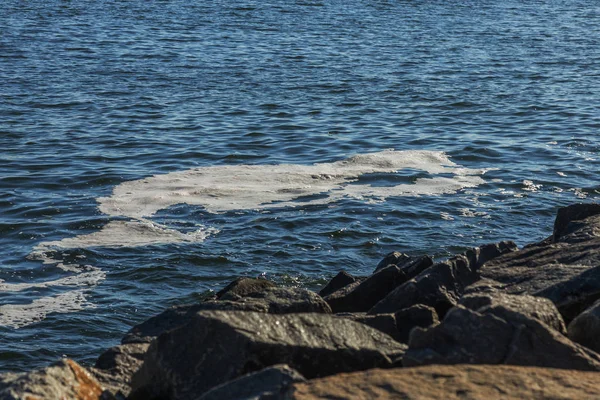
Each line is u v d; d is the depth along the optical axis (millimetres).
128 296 21812
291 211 27750
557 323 10375
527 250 15805
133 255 24094
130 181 31516
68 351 19094
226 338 9758
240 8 94812
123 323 20469
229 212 27609
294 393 7824
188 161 34531
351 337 10289
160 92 49375
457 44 70938
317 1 102938
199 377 9664
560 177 32250
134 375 10336
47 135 38625
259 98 48000
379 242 25391
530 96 49562
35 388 9133
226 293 15430
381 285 15719
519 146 37250
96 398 9648
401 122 42281
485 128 41062
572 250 15242
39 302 21234
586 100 48562
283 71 56812
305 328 10180
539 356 9258
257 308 13484
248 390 8484
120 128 40250
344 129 40594
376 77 54844
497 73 57281
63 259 23812
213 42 69875
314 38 73000
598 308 10555
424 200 29094
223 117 42938
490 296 10602
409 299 13914
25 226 26406
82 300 21438
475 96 49188
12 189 30375
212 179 31750
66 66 57188
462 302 10656
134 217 27172
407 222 26984
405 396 7711
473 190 30406
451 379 8070
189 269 23359
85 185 31000
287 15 89438
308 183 31188
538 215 28016
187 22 82562
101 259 23828
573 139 38656
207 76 54688
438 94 49688
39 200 29078
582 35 79438
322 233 25922
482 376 8156
